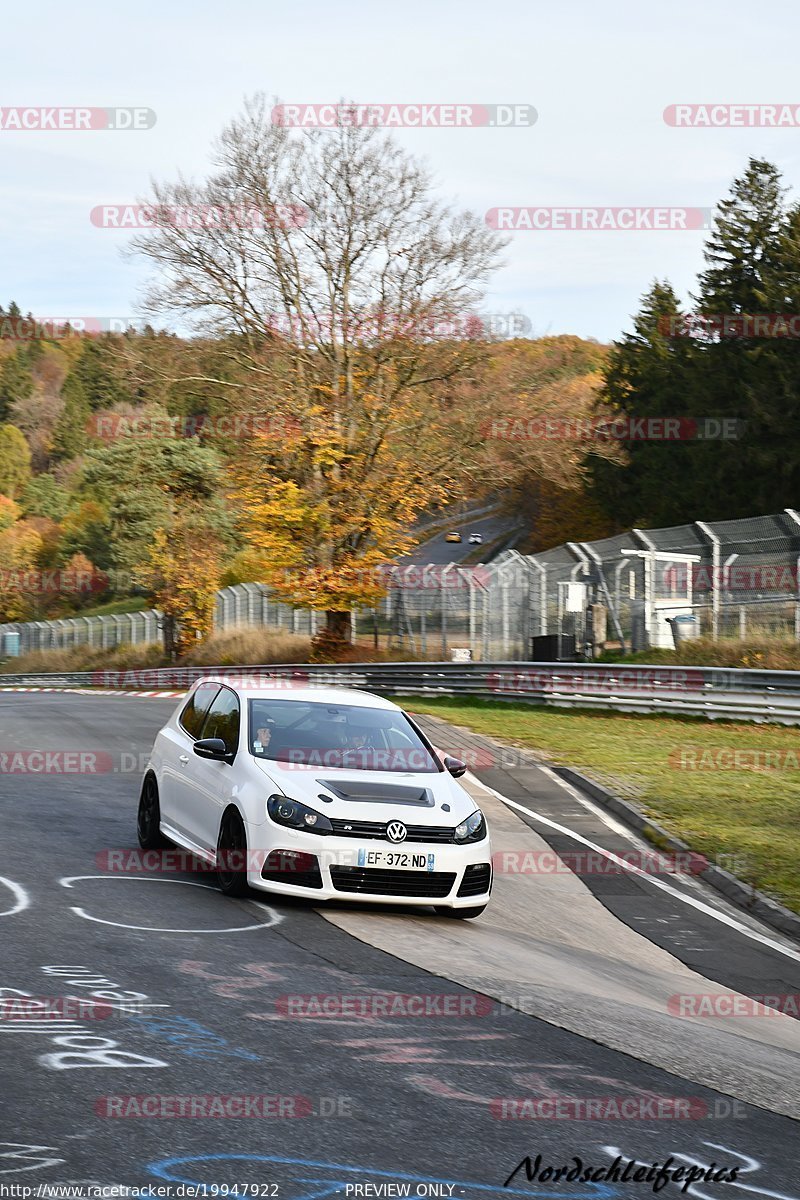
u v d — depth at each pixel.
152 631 70.50
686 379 69.88
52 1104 5.34
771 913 12.32
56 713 33.56
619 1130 5.62
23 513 133.00
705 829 15.93
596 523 77.25
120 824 14.40
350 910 10.44
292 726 11.41
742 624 31.06
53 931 8.71
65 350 176.88
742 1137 5.74
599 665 30.19
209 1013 6.93
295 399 43.50
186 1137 5.07
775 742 23.80
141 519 83.25
